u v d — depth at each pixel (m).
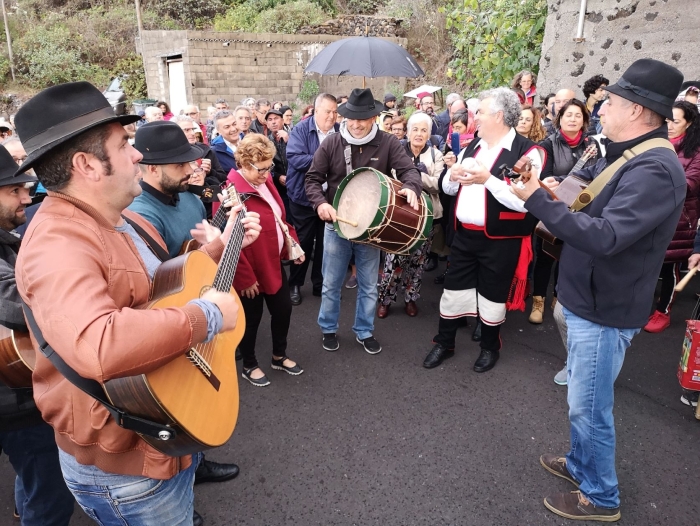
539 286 4.07
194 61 12.88
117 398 1.19
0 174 1.88
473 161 2.42
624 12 5.41
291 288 4.56
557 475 2.51
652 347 3.72
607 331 2.03
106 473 1.37
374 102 3.31
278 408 3.08
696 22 4.88
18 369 1.54
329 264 3.54
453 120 5.46
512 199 2.81
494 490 2.43
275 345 3.40
